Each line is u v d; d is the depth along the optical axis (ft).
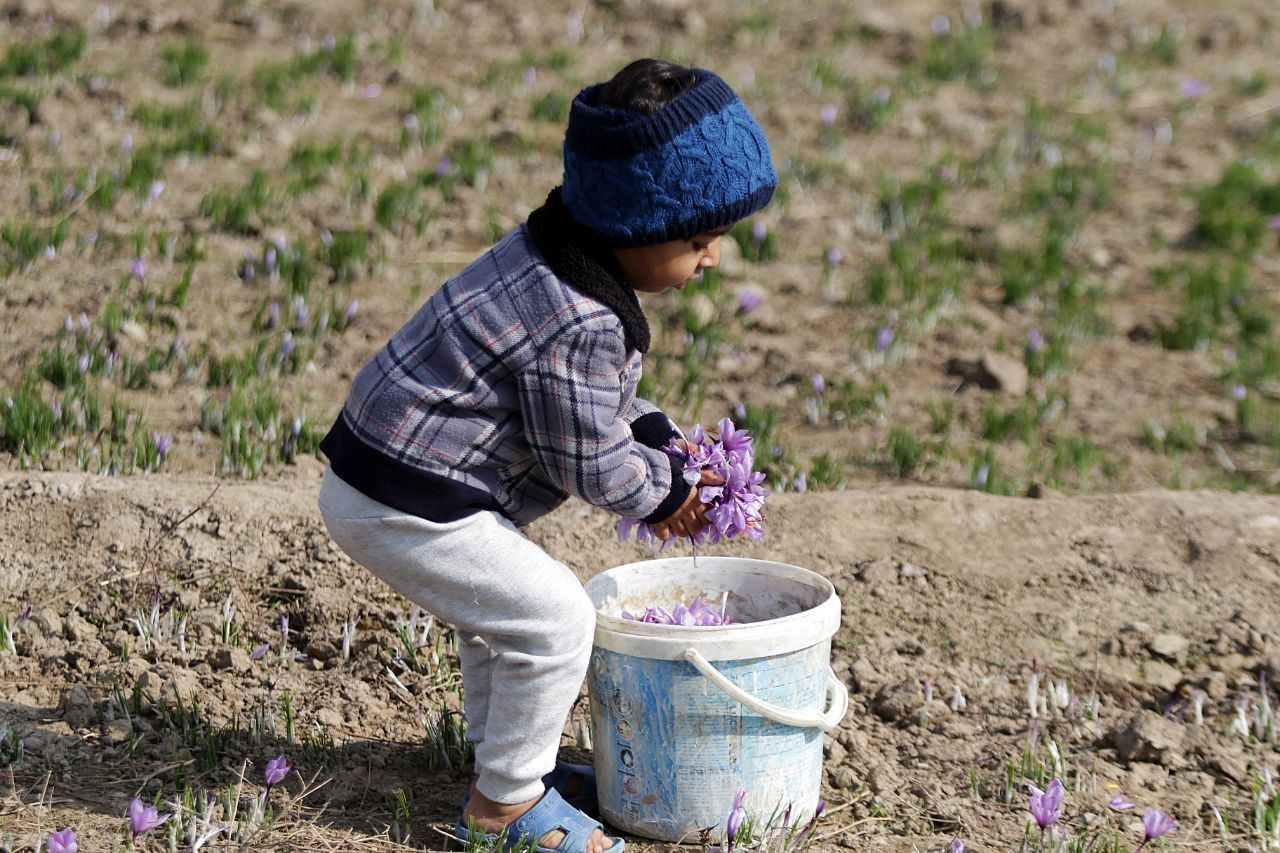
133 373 29.45
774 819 16.99
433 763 18.74
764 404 31.53
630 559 23.72
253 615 21.88
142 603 21.90
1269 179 46.50
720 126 14.93
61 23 50.57
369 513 15.46
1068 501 25.91
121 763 18.19
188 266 33.58
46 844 16.12
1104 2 63.72
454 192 40.27
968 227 41.93
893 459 28.86
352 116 45.80
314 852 16.55
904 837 17.88
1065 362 34.04
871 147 47.44
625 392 16.28
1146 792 19.12
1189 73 57.16
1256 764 19.85
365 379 15.64
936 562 24.17
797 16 59.52
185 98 45.27
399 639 21.30
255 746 18.71
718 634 16.02
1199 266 40.52
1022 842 16.97
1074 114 52.06
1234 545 24.71
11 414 25.99
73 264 34.12
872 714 20.85
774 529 24.64
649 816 16.88
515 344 14.99
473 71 50.57
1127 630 22.68
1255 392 33.73
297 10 53.83
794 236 40.63
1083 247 41.29
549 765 16.30
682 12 57.16
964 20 60.95
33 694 19.75
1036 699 20.95
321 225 37.50
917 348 34.83
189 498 23.48
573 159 15.06
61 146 40.60
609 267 15.26
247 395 28.84
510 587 15.62
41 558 22.43
